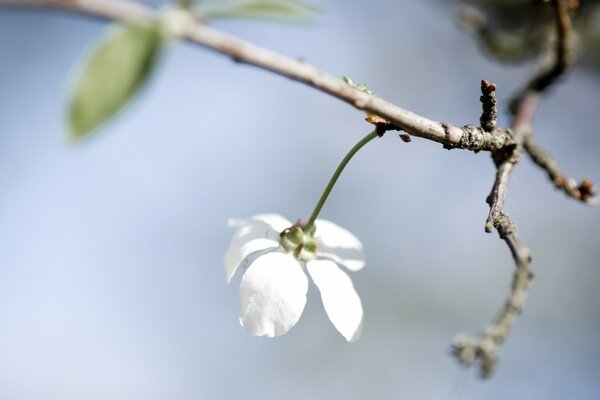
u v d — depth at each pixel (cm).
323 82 31
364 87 33
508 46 48
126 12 29
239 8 29
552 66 42
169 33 29
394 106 32
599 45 51
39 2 28
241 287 36
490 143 35
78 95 29
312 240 37
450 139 34
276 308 35
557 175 39
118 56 29
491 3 49
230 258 37
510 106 42
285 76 30
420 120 33
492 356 31
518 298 32
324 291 36
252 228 37
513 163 36
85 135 29
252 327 35
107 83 29
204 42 29
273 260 36
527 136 40
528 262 33
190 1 29
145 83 29
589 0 49
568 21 42
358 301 36
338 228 38
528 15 48
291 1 30
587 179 39
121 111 29
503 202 35
